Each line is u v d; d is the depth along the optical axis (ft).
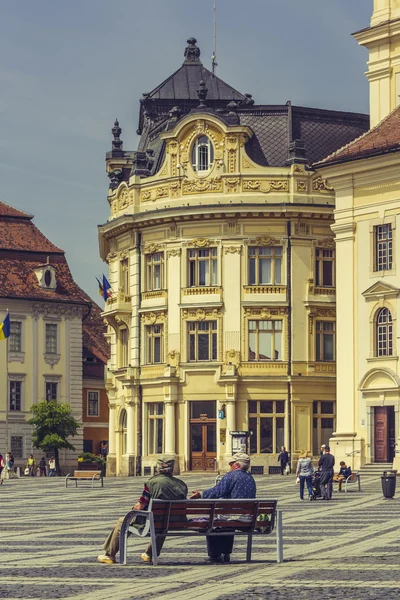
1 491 198.29
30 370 352.49
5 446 346.13
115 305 277.03
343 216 224.12
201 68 299.99
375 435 217.77
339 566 70.33
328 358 264.31
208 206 260.42
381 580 63.05
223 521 73.77
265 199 260.42
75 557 78.48
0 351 346.95
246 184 260.83
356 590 58.85
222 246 261.85
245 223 261.24
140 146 295.69
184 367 262.88
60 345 359.05
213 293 262.06
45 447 336.08
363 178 221.25
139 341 272.51
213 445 260.83
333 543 86.58
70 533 101.96
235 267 260.83
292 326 260.62
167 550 84.28
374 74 239.30
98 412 382.42
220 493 75.87
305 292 261.44
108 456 287.48
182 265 264.52
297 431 258.98
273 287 260.42
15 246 359.25
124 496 174.09
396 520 110.22
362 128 276.62
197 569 70.18
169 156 266.98
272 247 262.06
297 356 260.62
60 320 359.46
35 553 82.17
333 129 272.31
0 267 354.54
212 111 263.29
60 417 338.54
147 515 72.54
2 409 346.33
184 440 261.85
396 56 236.43
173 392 262.88
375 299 218.38
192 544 89.56
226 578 65.21
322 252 264.11
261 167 261.03
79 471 208.44
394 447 215.51
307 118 270.67
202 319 262.47
